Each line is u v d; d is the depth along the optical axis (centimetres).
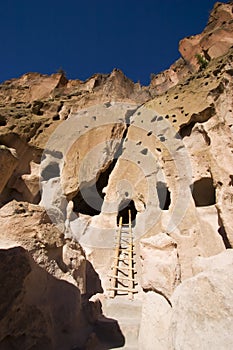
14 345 326
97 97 1227
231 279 260
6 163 665
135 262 784
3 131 936
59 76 1972
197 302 264
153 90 2061
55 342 396
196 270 357
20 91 1817
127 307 581
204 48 1653
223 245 621
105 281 745
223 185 662
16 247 364
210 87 883
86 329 490
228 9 1859
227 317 234
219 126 761
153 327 411
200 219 698
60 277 464
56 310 424
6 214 445
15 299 322
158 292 482
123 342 487
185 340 247
